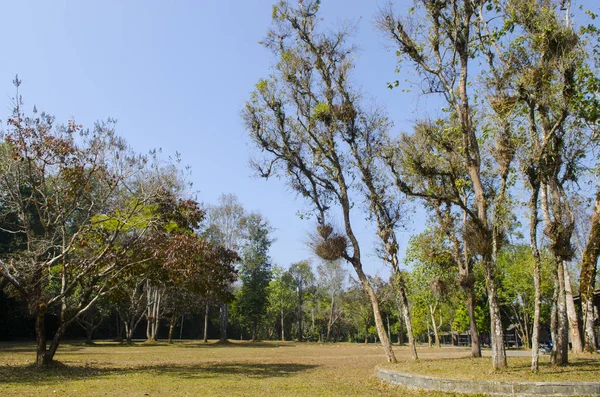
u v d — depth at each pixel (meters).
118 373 16.67
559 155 14.11
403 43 15.46
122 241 20.39
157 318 46.97
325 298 75.75
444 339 72.38
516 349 39.53
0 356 23.91
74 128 18.44
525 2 13.61
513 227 15.56
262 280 57.59
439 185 18.41
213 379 15.09
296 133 21.16
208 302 49.50
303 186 21.36
